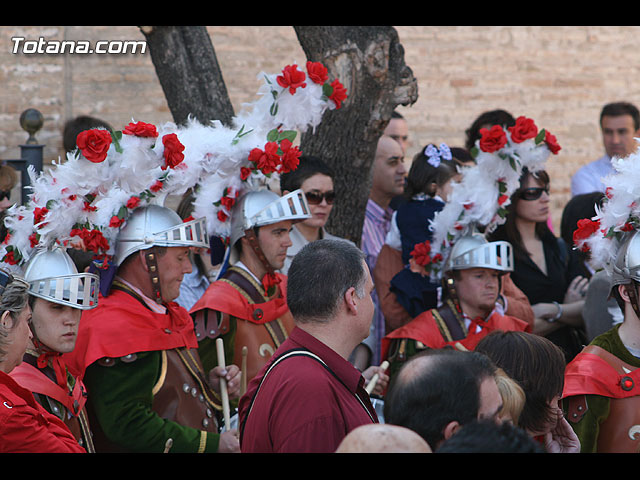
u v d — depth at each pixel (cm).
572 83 1606
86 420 538
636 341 561
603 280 713
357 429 277
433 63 1569
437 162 843
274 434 415
